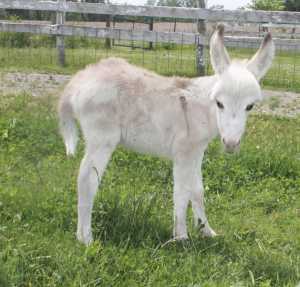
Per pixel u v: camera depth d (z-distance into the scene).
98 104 2.45
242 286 2.17
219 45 2.42
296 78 6.83
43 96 4.55
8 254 2.17
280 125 4.54
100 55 7.70
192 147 2.54
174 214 2.57
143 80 2.53
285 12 5.98
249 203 3.12
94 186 2.47
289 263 2.48
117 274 2.15
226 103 2.29
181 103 2.52
